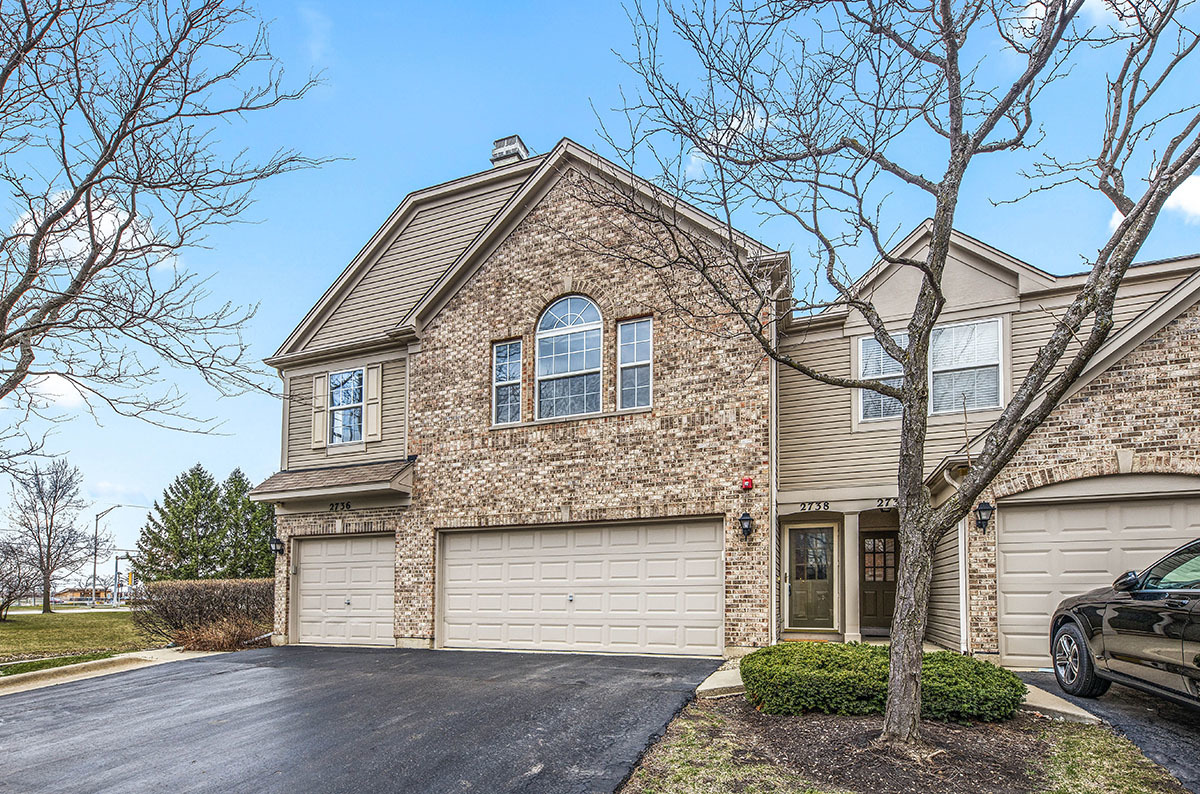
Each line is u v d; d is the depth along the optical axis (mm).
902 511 6773
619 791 6152
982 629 10133
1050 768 6098
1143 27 6945
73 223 7418
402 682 10617
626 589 12828
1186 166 6141
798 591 13617
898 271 13430
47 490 33125
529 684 10078
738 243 12305
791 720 7570
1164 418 9617
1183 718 7262
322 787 6465
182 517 34750
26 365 7586
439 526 14398
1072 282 12094
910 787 5797
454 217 17234
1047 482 10047
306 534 15906
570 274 13906
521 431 13906
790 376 14031
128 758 7523
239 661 13328
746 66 8148
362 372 16547
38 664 13344
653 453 12727
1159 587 7090
